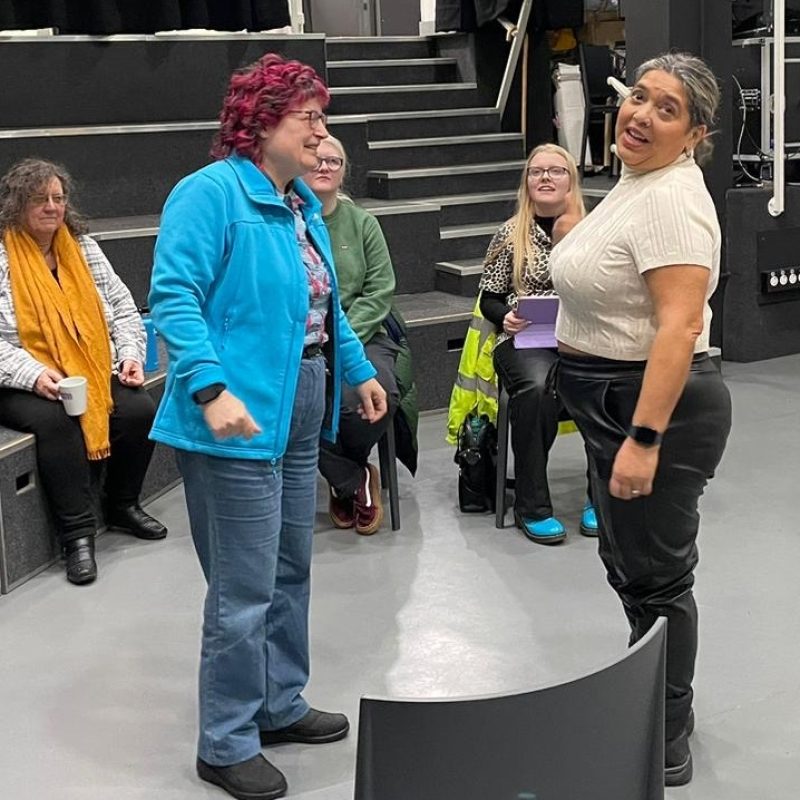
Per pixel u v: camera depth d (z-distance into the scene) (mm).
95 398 3521
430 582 3334
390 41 7312
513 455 3898
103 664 2883
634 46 5230
